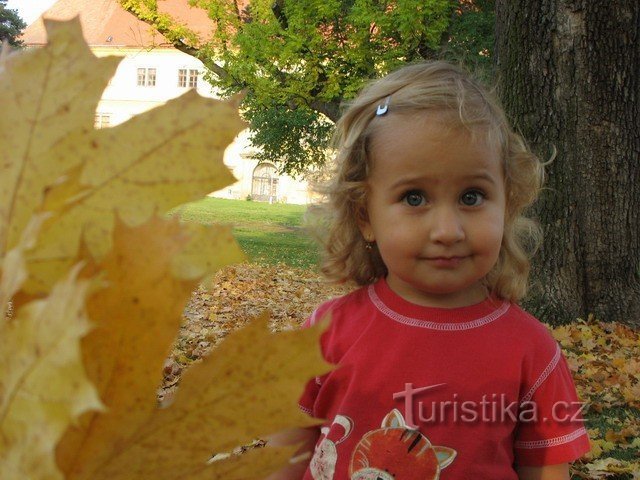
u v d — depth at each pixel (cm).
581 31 555
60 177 36
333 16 1181
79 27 37
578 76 560
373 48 1159
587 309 579
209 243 37
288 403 36
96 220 36
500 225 136
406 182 133
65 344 24
